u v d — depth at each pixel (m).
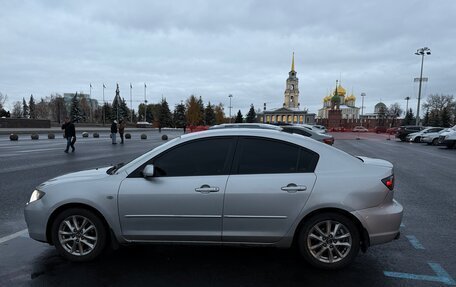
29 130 42.75
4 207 6.59
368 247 4.29
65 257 4.14
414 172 12.29
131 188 3.98
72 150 18.22
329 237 3.92
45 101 124.44
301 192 3.83
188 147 4.11
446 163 15.32
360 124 108.69
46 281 3.68
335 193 3.83
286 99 138.75
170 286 3.58
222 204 3.88
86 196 4.00
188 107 90.94
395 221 3.91
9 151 18.27
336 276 3.82
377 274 3.89
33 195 4.24
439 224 5.86
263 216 3.86
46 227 4.09
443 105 102.81
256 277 3.79
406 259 4.32
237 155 4.04
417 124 49.22
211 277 3.78
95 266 4.04
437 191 8.75
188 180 3.96
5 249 4.56
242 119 132.25
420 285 3.64
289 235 3.88
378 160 4.59
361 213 3.82
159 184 3.96
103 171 4.47
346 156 4.05
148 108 125.31
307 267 4.04
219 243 3.99
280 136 4.11
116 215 4.00
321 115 157.88
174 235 3.97
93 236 4.12
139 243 4.08
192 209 3.91
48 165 12.60
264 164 3.99
